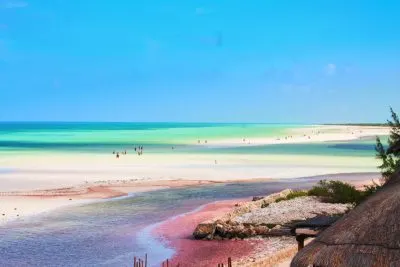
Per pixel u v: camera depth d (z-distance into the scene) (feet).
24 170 241.96
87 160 298.15
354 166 270.87
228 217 118.32
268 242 100.73
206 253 95.14
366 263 36.17
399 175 44.78
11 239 105.29
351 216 41.11
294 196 143.64
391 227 36.81
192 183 206.18
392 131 91.71
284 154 351.25
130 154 347.77
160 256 93.40
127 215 134.41
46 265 86.69
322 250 39.11
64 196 166.50
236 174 235.81
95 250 97.35
